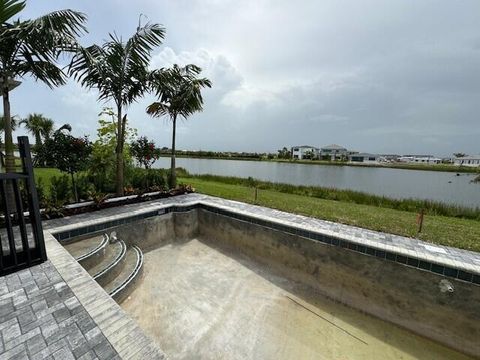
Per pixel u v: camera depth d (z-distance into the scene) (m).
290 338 2.94
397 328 3.20
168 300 3.50
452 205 7.71
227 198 6.84
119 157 6.17
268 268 4.53
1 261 2.40
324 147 80.69
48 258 2.81
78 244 3.89
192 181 12.65
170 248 5.21
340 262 3.71
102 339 1.65
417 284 3.10
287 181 18.53
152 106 7.75
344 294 3.67
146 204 5.77
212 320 3.15
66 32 4.59
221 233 5.48
